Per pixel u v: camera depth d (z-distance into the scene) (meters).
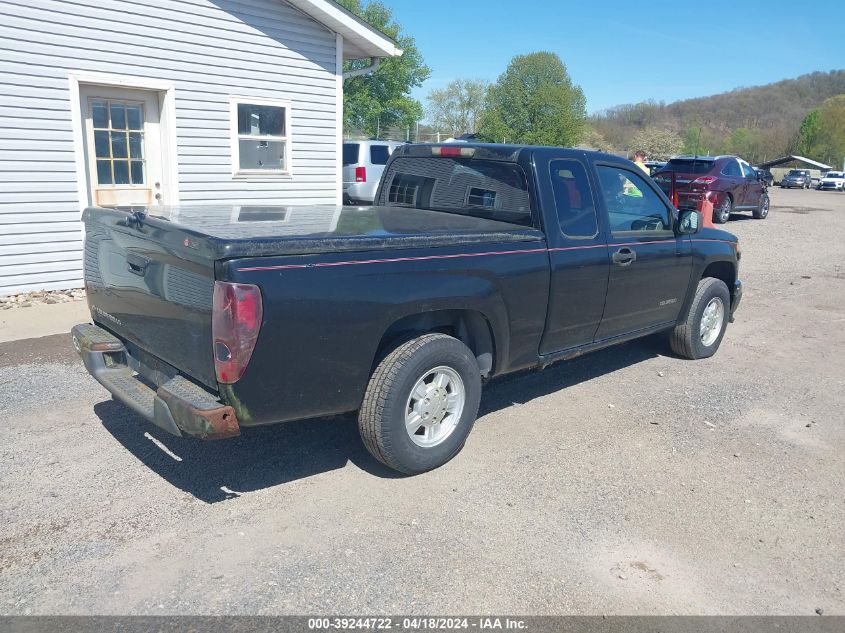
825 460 4.82
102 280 4.45
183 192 10.00
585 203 5.20
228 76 10.12
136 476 4.23
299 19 10.73
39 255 8.80
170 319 3.76
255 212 4.77
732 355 7.30
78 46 8.68
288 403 3.68
